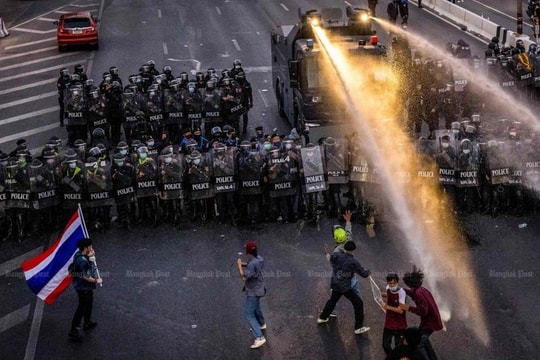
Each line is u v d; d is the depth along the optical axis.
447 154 18.23
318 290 15.42
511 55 26.45
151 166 18.31
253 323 13.49
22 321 14.78
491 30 36.56
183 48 36.28
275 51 27.33
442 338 13.60
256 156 18.16
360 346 13.46
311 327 14.12
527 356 12.98
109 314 14.84
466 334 13.69
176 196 18.36
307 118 21.75
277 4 45.75
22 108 28.72
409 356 10.70
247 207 18.59
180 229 18.58
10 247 17.89
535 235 17.41
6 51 37.53
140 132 21.98
